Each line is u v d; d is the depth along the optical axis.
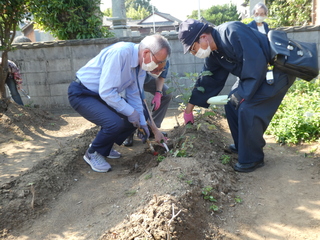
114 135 3.53
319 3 9.81
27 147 5.02
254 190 3.00
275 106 3.29
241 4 25.22
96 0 8.38
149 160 3.87
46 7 7.82
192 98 3.83
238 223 2.54
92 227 2.62
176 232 2.26
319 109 4.38
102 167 3.71
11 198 3.03
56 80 7.49
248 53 2.98
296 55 3.03
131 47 3.27
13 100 7.17
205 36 3.18
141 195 2.87
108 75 3.18
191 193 2.70
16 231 2.69
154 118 4.73
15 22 6.54
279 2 11.08
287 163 3.50
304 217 2.53
